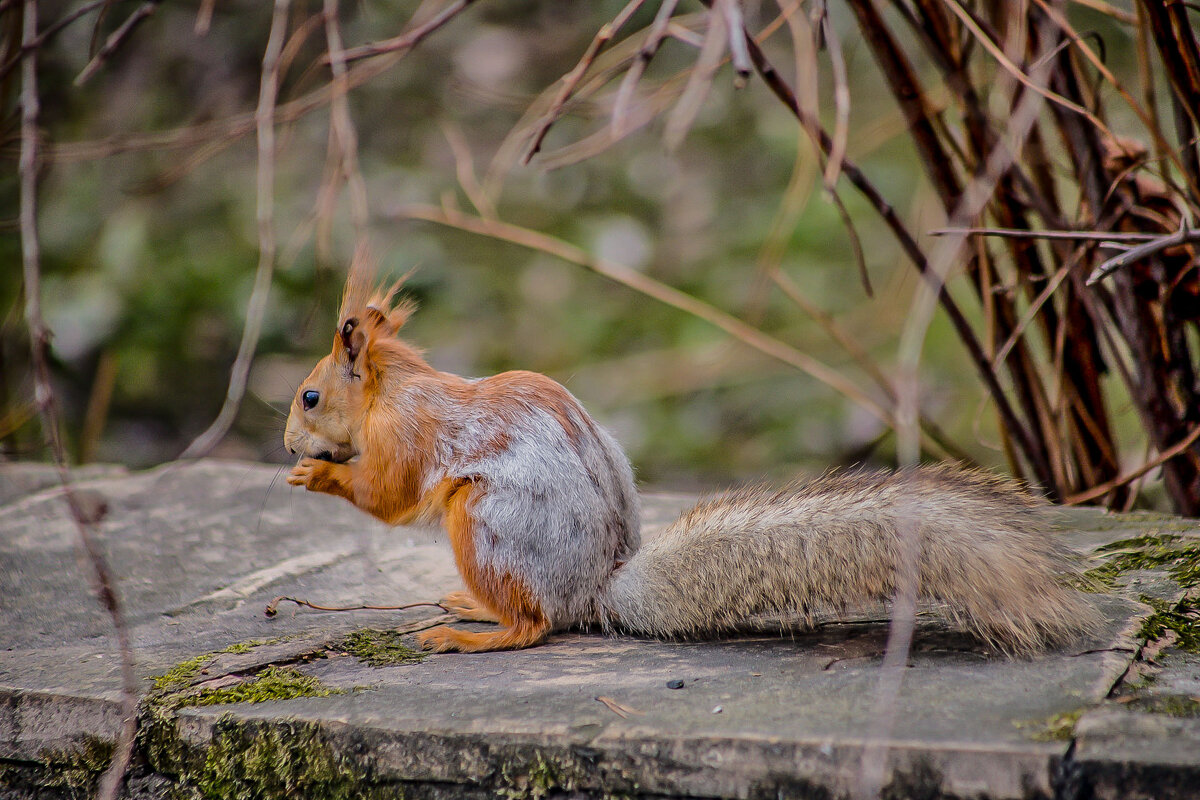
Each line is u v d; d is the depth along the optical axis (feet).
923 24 20.89
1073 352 23.25
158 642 17.65
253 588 20.18
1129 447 31.73
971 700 13.44
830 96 44.50
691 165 48.16
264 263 16.05
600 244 44.34
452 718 13.96
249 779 14.52
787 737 12.64
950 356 40.14
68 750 15.51
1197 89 19.51
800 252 43.45
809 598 15.40
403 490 17.49
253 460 38.96
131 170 43.16
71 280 39.58
